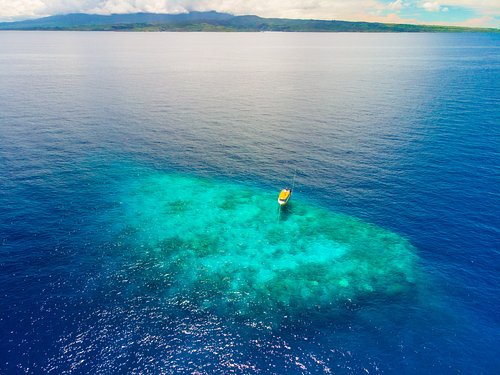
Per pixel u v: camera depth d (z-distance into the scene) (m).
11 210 58.59
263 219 60.31
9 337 37.12
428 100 128.25
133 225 57.38
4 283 43.75
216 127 102.50
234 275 47.19
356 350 37.44
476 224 57.44
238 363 35.97
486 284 46.06
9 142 85.31
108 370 34.72
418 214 60.59
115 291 43.72
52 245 51.12
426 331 39.66
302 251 52.38
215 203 65.00
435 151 83.25
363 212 61.81
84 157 80.50
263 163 80.25
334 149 86.06
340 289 45.31
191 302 42.66
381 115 110.94
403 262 50.06
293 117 111.06
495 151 82.44
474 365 35.91
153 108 119.94
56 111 111.56
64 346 36.62
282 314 41.50
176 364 35.59
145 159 81.44
